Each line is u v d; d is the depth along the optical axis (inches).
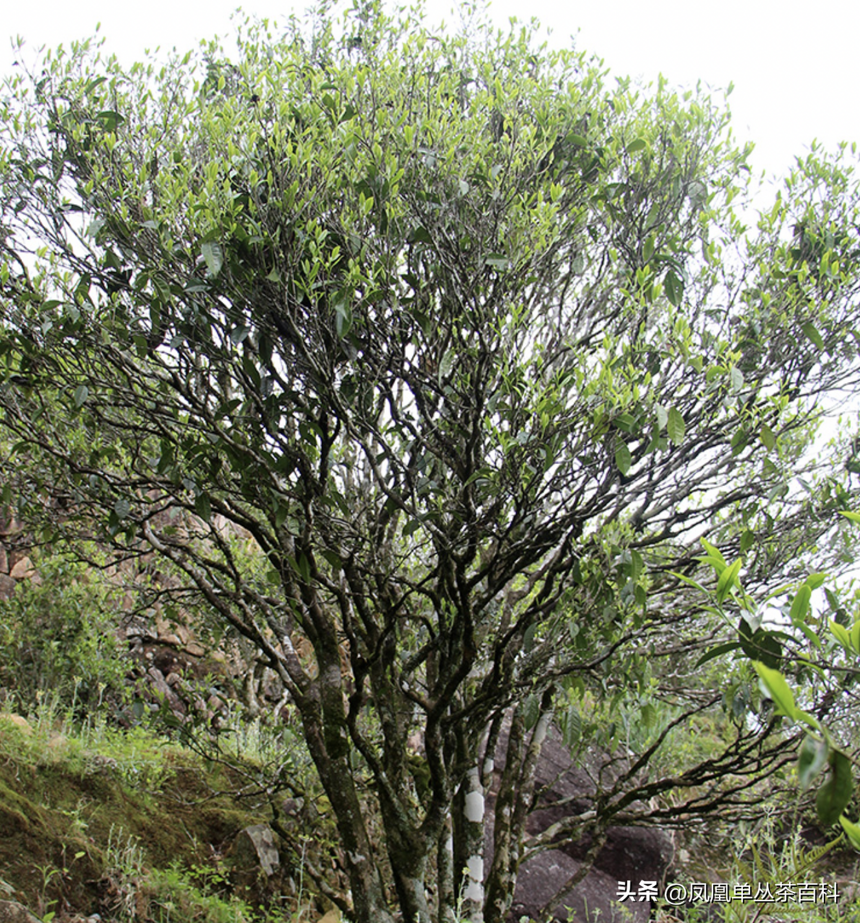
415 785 185.5
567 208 151.2
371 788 172.7
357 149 130.9
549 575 142.4
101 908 141.3
